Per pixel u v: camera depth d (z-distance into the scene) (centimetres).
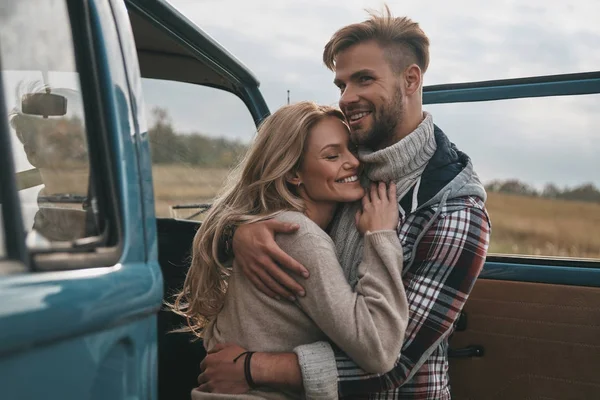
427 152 163
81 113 114
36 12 106
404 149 159
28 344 85
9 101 102
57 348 92
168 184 269
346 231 167
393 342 143
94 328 99
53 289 92
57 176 110
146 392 117
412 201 160
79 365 97
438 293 153
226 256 169
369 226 156
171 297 251
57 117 112
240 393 151
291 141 160
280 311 154
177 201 269
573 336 214
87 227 109
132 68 130
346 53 165
